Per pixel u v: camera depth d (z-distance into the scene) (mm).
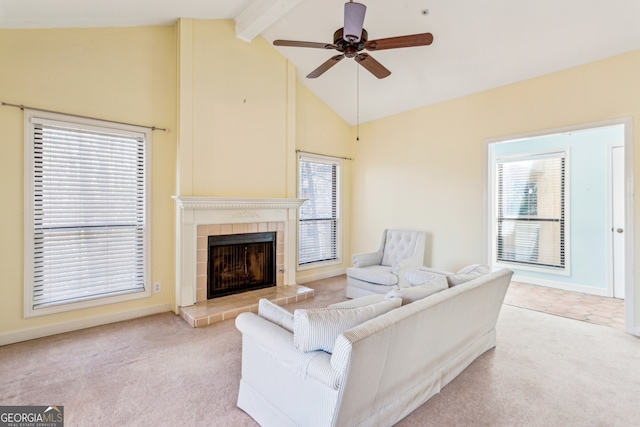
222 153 3785
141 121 3418
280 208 4309
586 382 2213
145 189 3459
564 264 4656
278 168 4316
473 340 2467
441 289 2188
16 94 2736
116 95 3256
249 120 4020
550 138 4754
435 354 1965
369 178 5426
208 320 3230
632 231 3035
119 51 3268
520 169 5070
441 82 4051
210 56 3676
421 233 4371
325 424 1400
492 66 3586
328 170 5391
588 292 4438
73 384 2152
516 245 5137
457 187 4293
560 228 4691
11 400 1975
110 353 2604
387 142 5148
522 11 2859
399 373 1671
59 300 2992
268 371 1723
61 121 2941
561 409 1916
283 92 4367
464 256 4227
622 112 3057
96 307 3193
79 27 3021
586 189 4461
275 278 4332
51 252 2941
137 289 3445
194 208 3500
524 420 1815
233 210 3834
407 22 3250
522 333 3072
